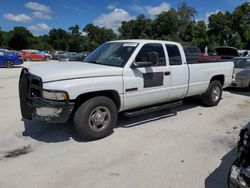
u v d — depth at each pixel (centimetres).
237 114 742
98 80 515
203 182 390
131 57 571
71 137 547
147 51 603
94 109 519
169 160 455
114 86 538
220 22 6512
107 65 573
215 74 789
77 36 10306
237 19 6450
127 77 559
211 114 735
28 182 384
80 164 437
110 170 419
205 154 480
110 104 539
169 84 645
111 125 550
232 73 863
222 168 431
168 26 7538
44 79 482
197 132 590
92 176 401
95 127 529
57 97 477
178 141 536
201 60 781
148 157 464
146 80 591
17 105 800
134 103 585
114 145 511
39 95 497
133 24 8638
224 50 2081
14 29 9438
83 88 495
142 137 553
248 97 1000
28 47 9469
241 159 309
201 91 759
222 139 551
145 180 392
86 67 536
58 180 389
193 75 710
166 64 637
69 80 491
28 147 500
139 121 655
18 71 1912
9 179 391
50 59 4259
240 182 299
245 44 6266
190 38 7225
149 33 8219
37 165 432
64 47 10444
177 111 757
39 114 495
